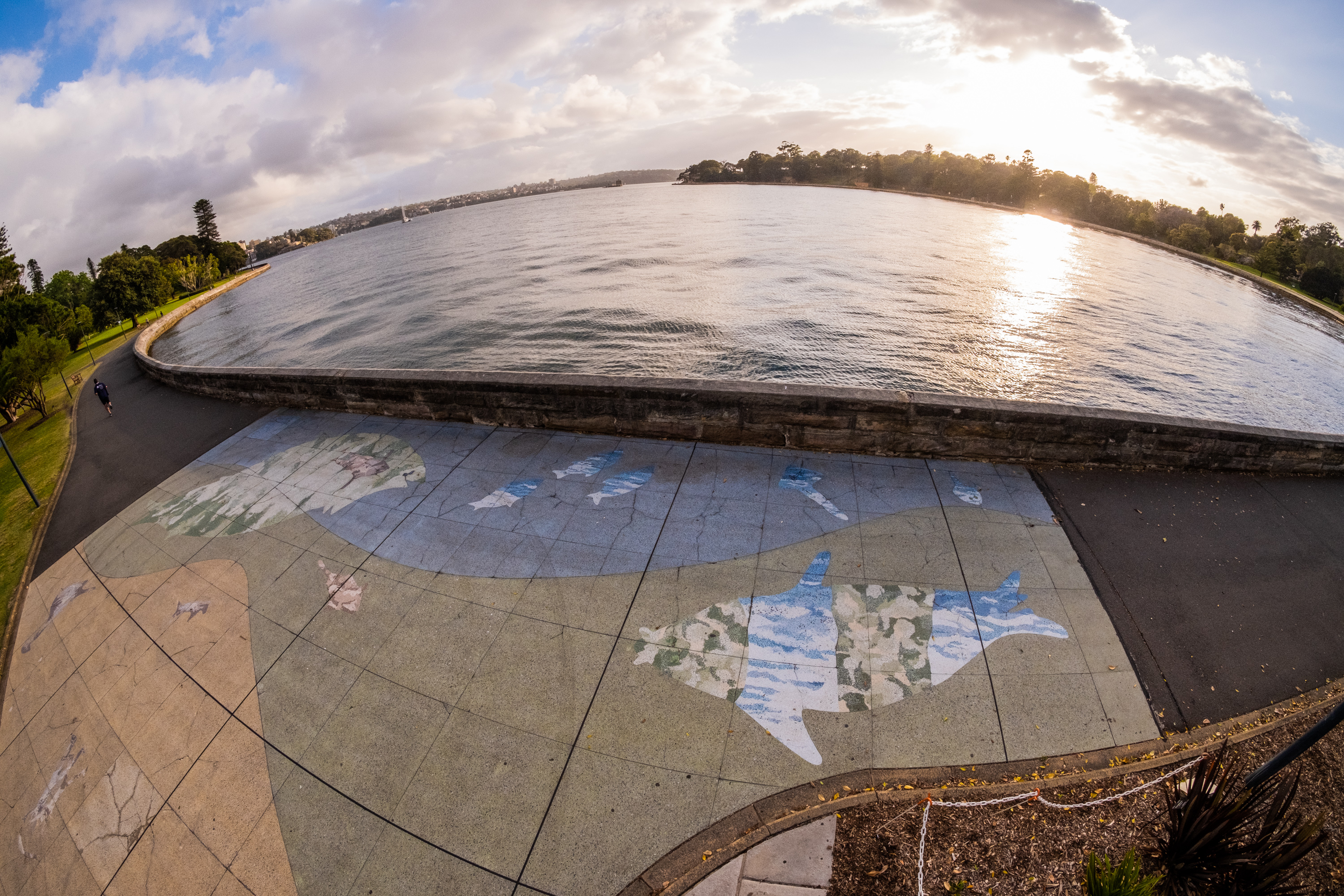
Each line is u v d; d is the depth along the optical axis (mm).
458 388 10180
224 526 8930
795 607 6023
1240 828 3857
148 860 4949
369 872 4422
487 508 8000
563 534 7320
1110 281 67375
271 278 119625
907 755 4699
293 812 4941
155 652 6988
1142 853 3900
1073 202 134625
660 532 7180
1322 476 7738
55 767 6160
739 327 37781
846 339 35875
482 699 5504
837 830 4203
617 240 89312
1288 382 38438
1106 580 6148
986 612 5852
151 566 8625
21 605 9180
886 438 8227
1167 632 5590
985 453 8062
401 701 5629
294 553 7891
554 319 42250
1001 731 4824
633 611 6152
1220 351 43656
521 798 4688
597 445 9211
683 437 9047
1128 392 32156
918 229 97375
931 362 32906
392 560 7348
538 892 4113
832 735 4879
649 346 35000
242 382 13945
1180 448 7688
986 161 161875
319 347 43812
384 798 4887
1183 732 4738
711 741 4910
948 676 5277
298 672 6172
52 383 32406
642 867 4145
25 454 17375
